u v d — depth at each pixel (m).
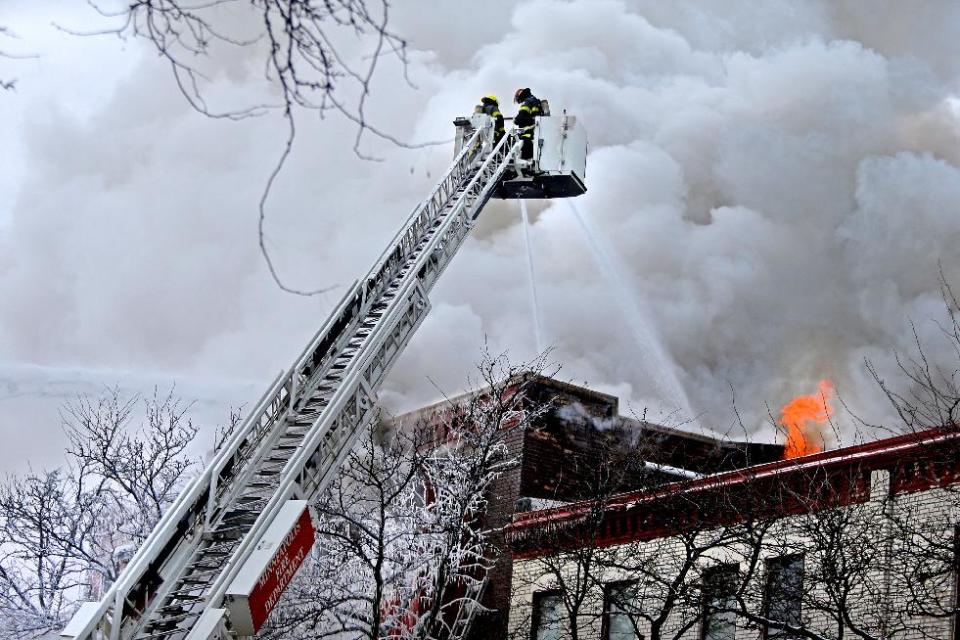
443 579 17.28
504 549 19.78
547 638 18.16
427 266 15.52
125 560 16.86
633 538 17.14
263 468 12.20
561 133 18.98
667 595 15.14
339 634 19.39
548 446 21.05
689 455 22.80
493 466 18.91
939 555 12.29
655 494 16.44
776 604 14.27
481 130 17.94
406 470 20.67
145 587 10.67
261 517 11.27
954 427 13.27
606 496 17.55
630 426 21.98
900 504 13.87
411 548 18.27
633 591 15.62
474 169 17.44
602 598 15.81
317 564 18.42
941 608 12.11
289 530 11.29
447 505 18.42
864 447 14.44
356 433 13.01
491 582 19.69
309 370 13.32
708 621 15.86
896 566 13.22
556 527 18.34
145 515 18.00
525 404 21.17
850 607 13.30
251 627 10.74
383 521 16.20
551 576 18.23
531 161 18.77
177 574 10.94
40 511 18.25
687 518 16.22
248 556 11.00
